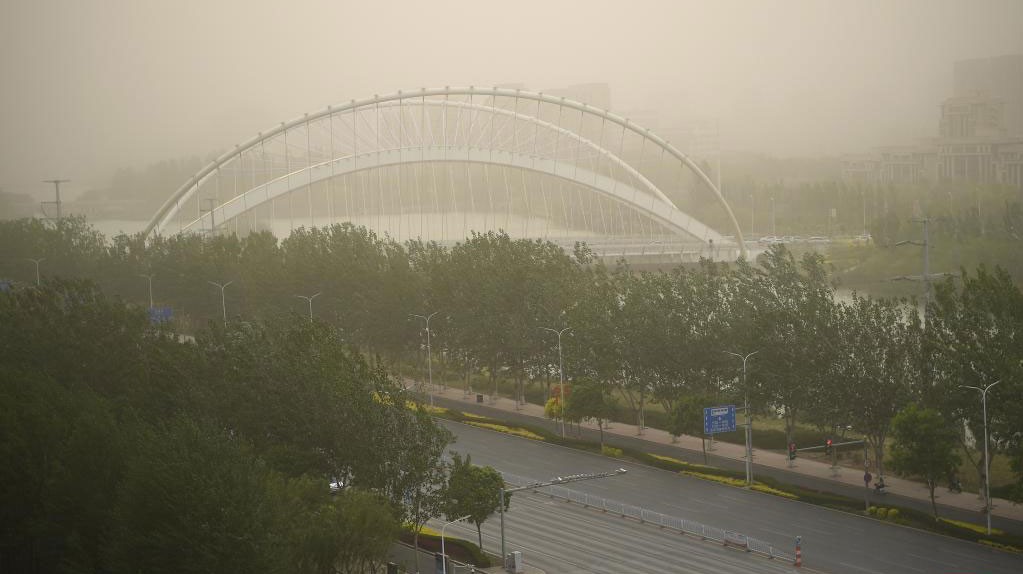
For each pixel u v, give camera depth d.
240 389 101.88
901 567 86.00
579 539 97.12
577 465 122.50
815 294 121.75
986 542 91.31
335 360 101.94
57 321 126.00
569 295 151.38
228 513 70.50
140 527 72.00
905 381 107.12
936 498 105.31
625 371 136.00
